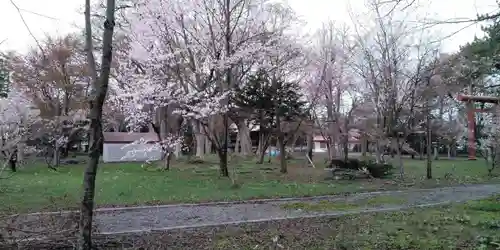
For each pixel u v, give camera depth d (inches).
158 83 702.5
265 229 286.7
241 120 901.8
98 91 184.4
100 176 723.4
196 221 326.0
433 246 228.1
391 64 863.1
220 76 705.6
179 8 682.2
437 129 1277.1
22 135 387.5
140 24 682.2
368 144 1561.3
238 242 248.2
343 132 1040.8
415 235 258.1
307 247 233.0
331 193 513.7
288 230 281.7
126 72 738.8
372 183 642.2
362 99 1029.2
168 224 313.1
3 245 208.1
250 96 773.3
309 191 526.3
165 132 888.9
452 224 293.6
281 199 461.4
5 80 916.0
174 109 820.6
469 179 716.7
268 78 786.8
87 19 189.6
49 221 240.2
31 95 914.1
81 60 938.7
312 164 968.3
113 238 257.9
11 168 689.0
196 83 713.6
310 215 348.2
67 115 925.2
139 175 741.9
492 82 789.2
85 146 1357.0
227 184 597.0
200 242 248.8
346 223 305.9
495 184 641.0
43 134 837.8
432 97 850.8
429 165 733.9
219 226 298.8
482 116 1177.4
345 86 1000.9
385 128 856.9
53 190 504.1
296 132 976.9
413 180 692.1
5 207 365.1
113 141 1312.7
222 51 690.2
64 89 941.8
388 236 256.5
